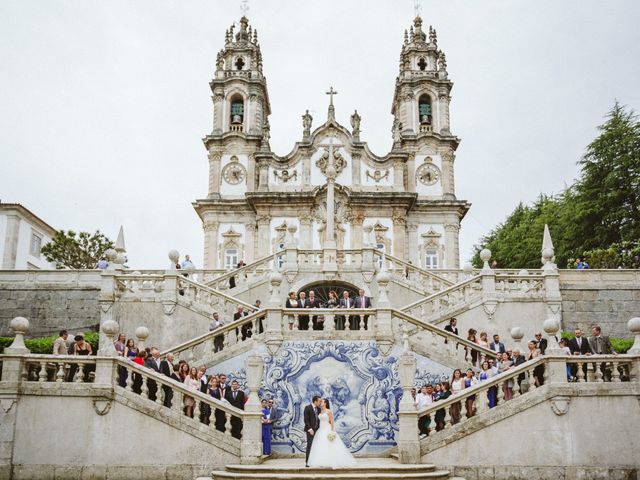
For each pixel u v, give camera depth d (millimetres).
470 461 13461
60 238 37469
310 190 41594
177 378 14648
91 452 13516
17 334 14070
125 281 21703
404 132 44312
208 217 41781
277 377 15898
